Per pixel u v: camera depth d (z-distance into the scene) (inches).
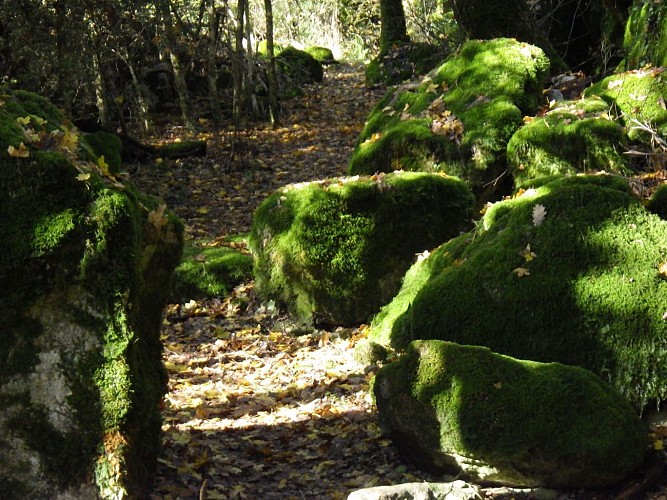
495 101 357.4
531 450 163.5
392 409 180.1
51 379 145.7
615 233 203.3
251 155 583.8
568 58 590.9
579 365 192.2
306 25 1344.7
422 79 403.2
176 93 746.2
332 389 234.4
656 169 303.3
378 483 176.2
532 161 329.1
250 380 251.1
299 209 287.6
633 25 407.8
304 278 287.9
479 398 169.5
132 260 148.7
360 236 283.4
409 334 225.3
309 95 831.7
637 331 190.9
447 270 222.2
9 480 145.3
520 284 202.2
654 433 181.2
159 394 169.2
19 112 163.9
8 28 457.7
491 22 504.4
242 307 313.3
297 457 193.0
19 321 144.5
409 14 966.4
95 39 539.2
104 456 146.2
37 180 144.6
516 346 198.5
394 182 286.8
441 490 150.9
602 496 163.8
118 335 147.5
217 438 204.5
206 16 784.3
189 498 165.8
